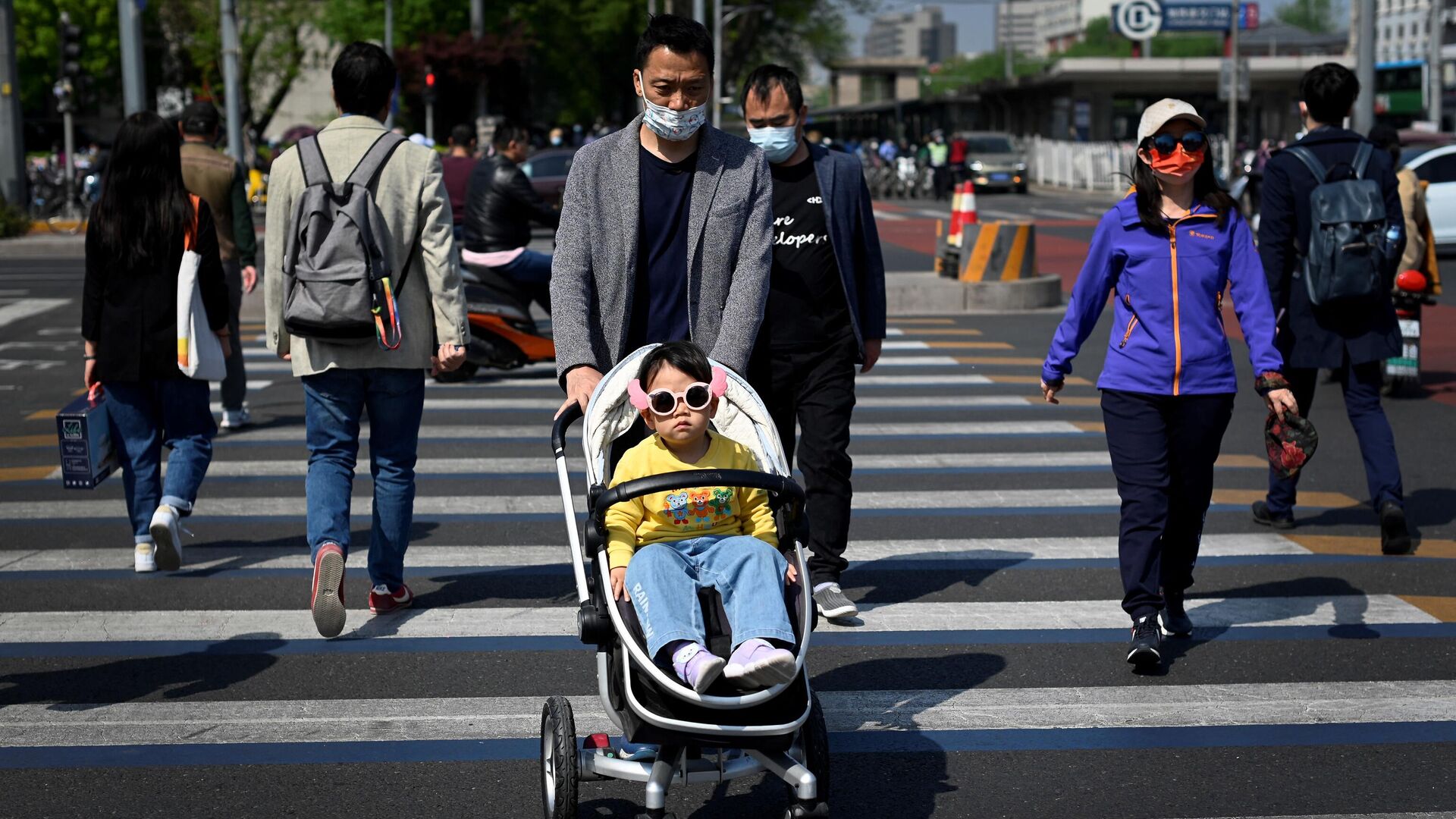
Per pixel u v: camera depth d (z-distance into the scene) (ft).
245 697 17.06
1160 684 17.60
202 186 31.27
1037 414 35.37
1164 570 18.81
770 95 19.11
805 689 12.37
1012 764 15.30
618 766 12.78
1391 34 459.73
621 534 13.23
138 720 16.34
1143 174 17.88
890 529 24.93
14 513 25.98
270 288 18.97
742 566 12.77
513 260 39.81
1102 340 48.21
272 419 34.76
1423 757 15.43
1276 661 18.42
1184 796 14.48
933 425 34.04
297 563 22.74
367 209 18.45
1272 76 181.68
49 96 212.02
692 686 11.84
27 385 40.45
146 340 20.83
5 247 84.74
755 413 14.48
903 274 60.54
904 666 18.26
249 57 183.62
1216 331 17.72
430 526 25.08
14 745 15.65
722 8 175.22
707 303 15.42
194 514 25.81
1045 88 199.00
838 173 19.61
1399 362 36.55
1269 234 22.61
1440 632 19.52
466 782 14.75
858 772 15.10
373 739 15.84
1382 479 22.59
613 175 15.23
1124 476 17.84
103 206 20.68
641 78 14.74
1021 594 21.27
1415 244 34.76
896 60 392.47
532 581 21.79
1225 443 32.17
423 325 19.24
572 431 33.45
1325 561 22.91
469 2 180.34
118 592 21.22
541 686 17.46
